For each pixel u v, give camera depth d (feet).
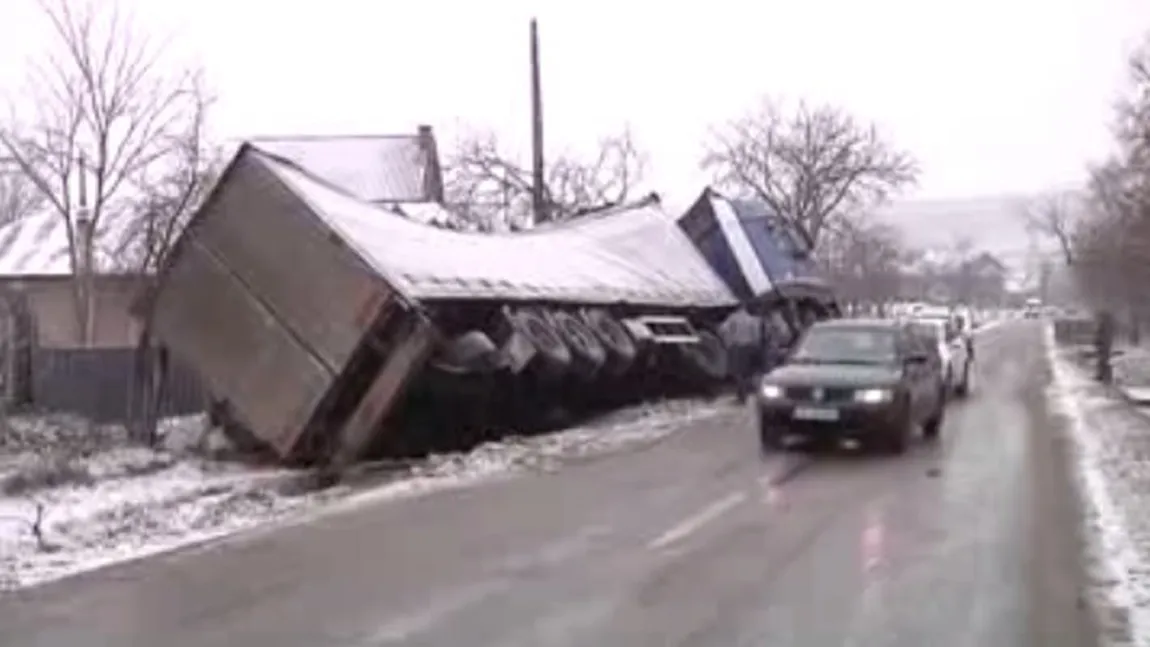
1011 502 43.55
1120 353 163.32
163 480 50.47
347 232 57.31
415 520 41.09
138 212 98.68
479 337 59.98
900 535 37.37
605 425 74.84
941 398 68.59
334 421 56.44
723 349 95.40
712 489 47.57
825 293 125.39
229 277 58.08
